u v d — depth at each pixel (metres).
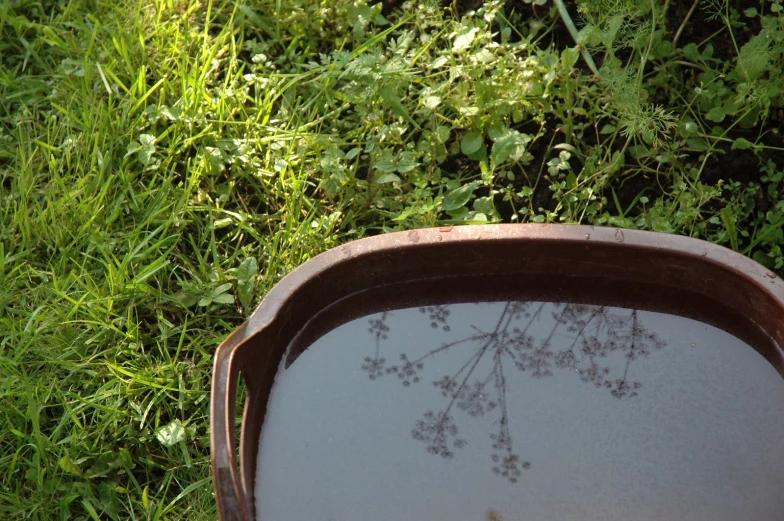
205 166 1.33
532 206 1.32
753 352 1.10
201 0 1.46
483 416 1.09
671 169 1.31
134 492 1.17
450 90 1.36
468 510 1.05
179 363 1.22
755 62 1.28
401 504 1.05
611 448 1.07
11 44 1.44
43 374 1.22
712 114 1.31
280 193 1.33
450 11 1.44
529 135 1.36
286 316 1.09
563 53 1.33
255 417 1.06
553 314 1.14
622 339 1.13
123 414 1.20
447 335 1.14
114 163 1.35
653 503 1.04
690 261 1.10
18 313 1.25
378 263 1.12
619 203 1.31
